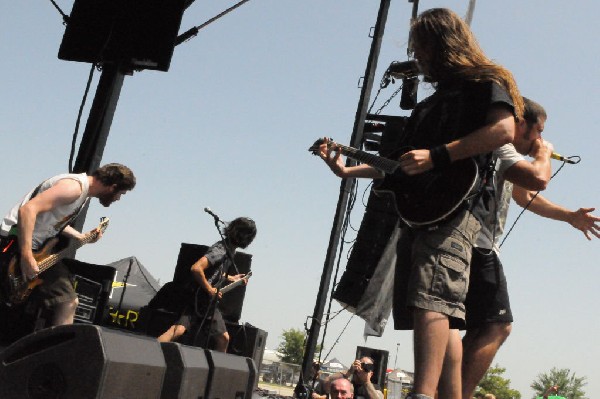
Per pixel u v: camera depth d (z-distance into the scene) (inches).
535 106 108.7
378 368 291.7
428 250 85.7
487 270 104.9
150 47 209.0
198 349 101.1
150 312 270.2
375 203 265.0
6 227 150.6
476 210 88.5
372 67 280.2
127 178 156.2
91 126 209.2
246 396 122.3
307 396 257.1
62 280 161.0
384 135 282.8
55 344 79.0
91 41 211.9
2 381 76.3
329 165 107.2
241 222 236.5
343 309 263.1
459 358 90.3
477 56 91.3
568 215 124.3
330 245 266.2
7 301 148.8
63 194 147.6
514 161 97.4
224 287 250.1
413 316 85.8
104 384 74.0
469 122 87.0
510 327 107.0
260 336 282.5
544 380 1402.6
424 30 92.9
